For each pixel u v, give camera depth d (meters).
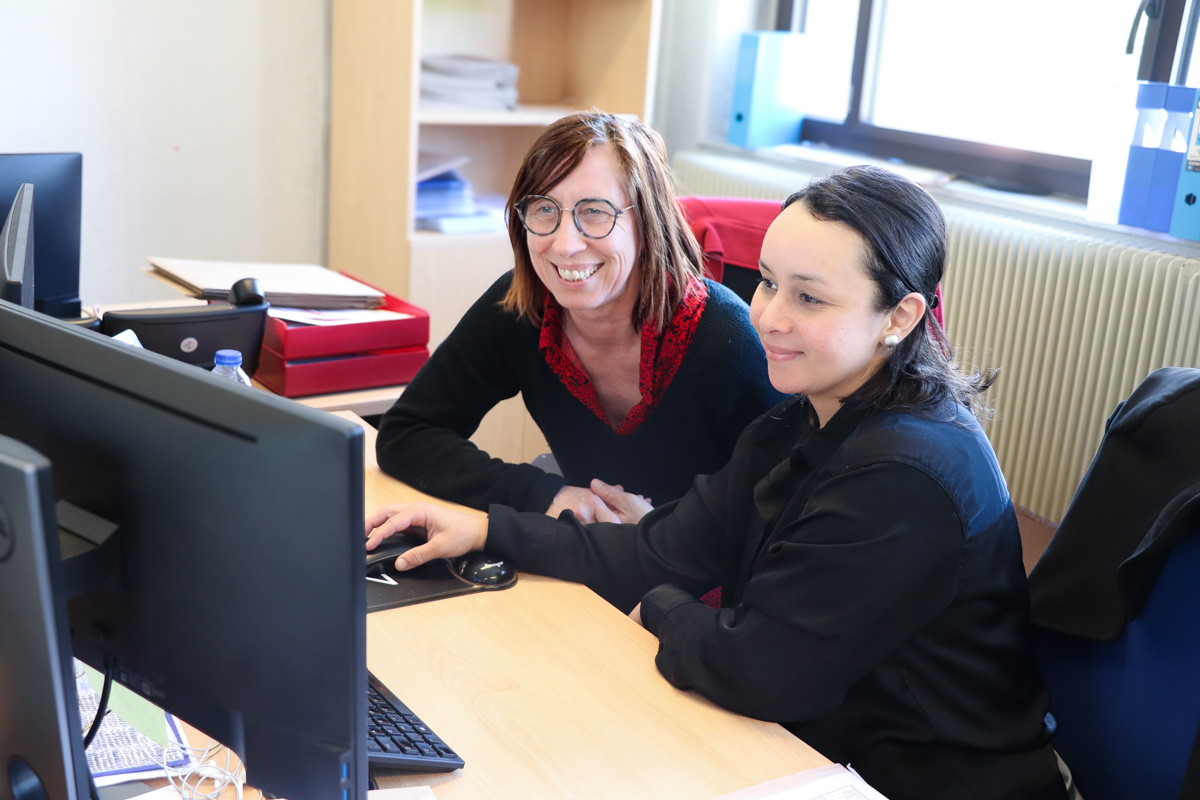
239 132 3.12
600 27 3.35
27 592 0.68
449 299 3.06
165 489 0.74
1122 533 1.16
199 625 0.76
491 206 3.30
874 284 1.09
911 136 3.20
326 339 1.96
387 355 2.04
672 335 1.58
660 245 1.52
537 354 1.68
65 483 0.81
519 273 1.59
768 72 3.36
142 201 3.04
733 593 1.33
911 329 1.13
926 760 1.11
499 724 1.05
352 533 0.69
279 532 0.70
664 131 3.78
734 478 1.34
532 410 1.79
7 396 0.85
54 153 1.75
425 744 0.98
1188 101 2.32
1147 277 2.37
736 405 1.60
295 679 0.73
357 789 0.75
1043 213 2.71
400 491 1.62
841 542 1.06
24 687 0.73
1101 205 2.55
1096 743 1.17
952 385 1.16
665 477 1.72
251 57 3.07
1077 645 1.21
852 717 1.13
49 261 1.78
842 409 1.16
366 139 3.04
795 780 0.99
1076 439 2.56
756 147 3.43
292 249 3.32
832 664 1.07
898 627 1.08
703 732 1.06
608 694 1.11
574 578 1.36
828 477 1.13
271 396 0.71
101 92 2.89
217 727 0.79
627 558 1.37
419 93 3.02
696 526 1.37
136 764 0.95
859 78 3.32
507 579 1.34
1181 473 1.12
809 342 1.11
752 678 1.07
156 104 2.98
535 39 3.43
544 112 3.20
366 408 2.00
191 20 2.96
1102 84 2.74
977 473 1.10
